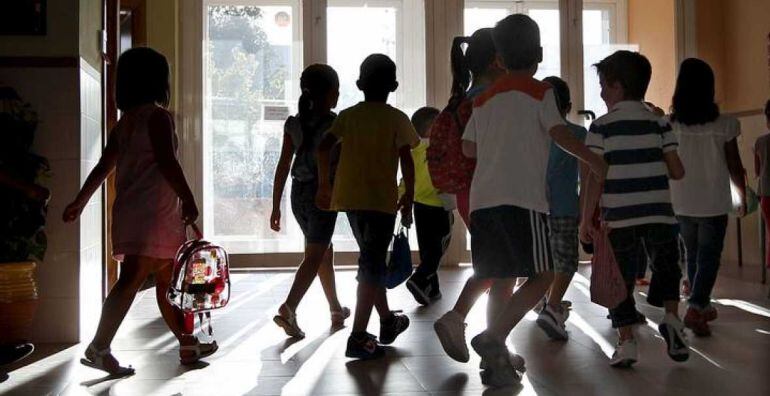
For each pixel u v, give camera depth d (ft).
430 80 24.26
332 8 24.17
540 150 10.23
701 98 13.84
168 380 10.78
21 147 12.62
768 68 22.62
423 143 18.29
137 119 11.13
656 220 11.36
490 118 10.30
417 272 17.22
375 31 24.34
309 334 13.96
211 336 12.79
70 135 13.25
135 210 10.96
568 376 10.89
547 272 10.30
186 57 23.79
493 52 11.41
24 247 12.49
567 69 24.75
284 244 24.18
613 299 11.12
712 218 13.69
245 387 10.37
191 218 10.83
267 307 17.01
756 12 23.15
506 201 9.98
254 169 24.16
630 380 10.66
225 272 11.52
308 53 24.06
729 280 20.54
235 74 24.09
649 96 25.57
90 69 14.14
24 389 10.36
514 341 13.25
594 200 11.18
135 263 10.97
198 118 23.81
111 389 10.34
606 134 11.53
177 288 11.14
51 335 13.17
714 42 25.08
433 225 17.17
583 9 25.17
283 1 24.16
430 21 24.26
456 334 10.79
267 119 24.18
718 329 14.16
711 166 13.78
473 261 10.40
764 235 20.18
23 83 13.21
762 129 22.97
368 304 12.01
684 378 10.74
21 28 13.19
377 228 12.12
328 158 12.64
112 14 17.28
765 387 10.25
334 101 14.15
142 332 14.20
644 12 25.30
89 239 13.93
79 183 13.24
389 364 11.62
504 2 24.66
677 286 11.46
